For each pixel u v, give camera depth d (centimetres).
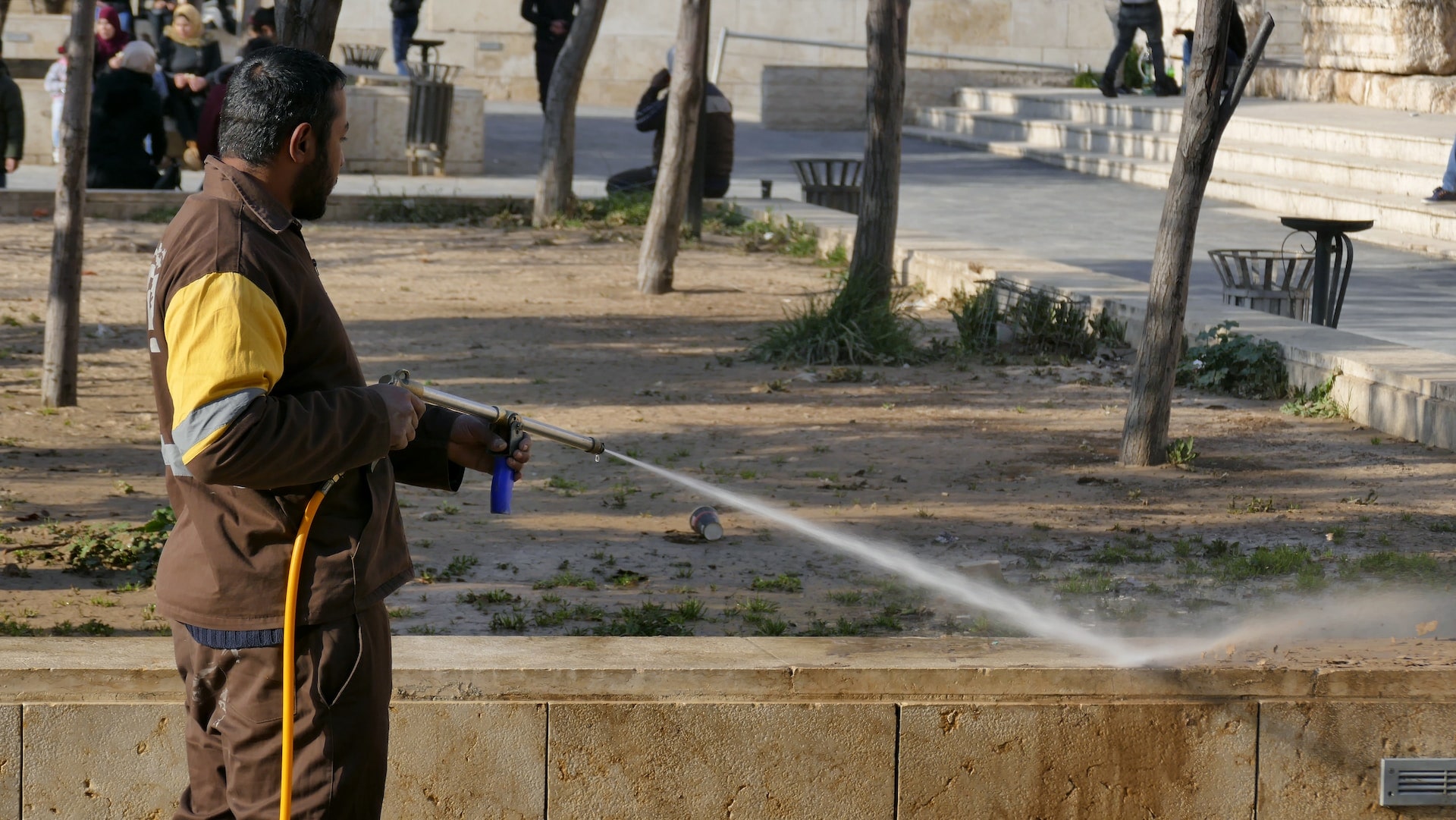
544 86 2388
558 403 1003
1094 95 2825
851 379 1101
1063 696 404
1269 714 408
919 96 3228
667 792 400
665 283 1473
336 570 293
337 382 299
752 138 2967
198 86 2072
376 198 1969
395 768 394
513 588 612
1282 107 2416
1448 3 2262
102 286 1384
